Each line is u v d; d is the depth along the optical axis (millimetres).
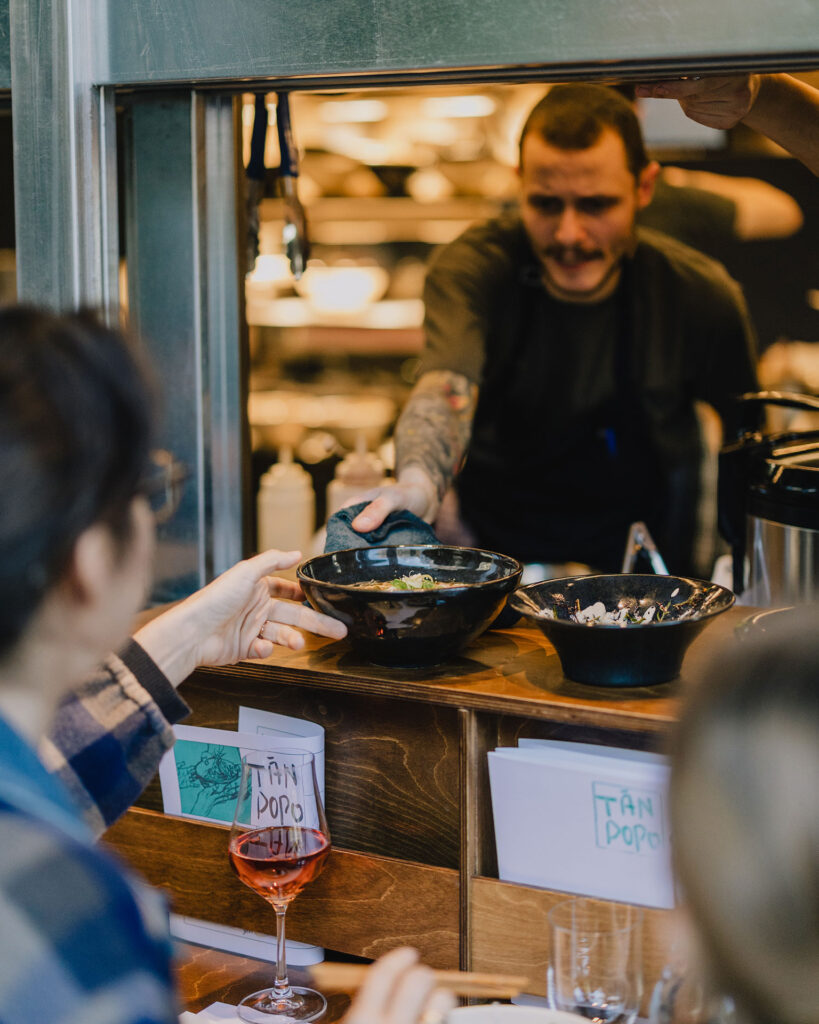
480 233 2527
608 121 2264
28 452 552
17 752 586
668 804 423
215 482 1516
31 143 1315
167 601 1459
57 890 537
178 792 1246
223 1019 1106
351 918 1149
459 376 2375
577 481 2611
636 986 953
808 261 2773
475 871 1093
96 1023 509
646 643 1019
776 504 1355
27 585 563
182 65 1247
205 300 1429
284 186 1486
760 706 404
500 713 1044
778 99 1460
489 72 1170
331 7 1175
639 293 2482
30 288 1348
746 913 382
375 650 1103
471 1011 904
